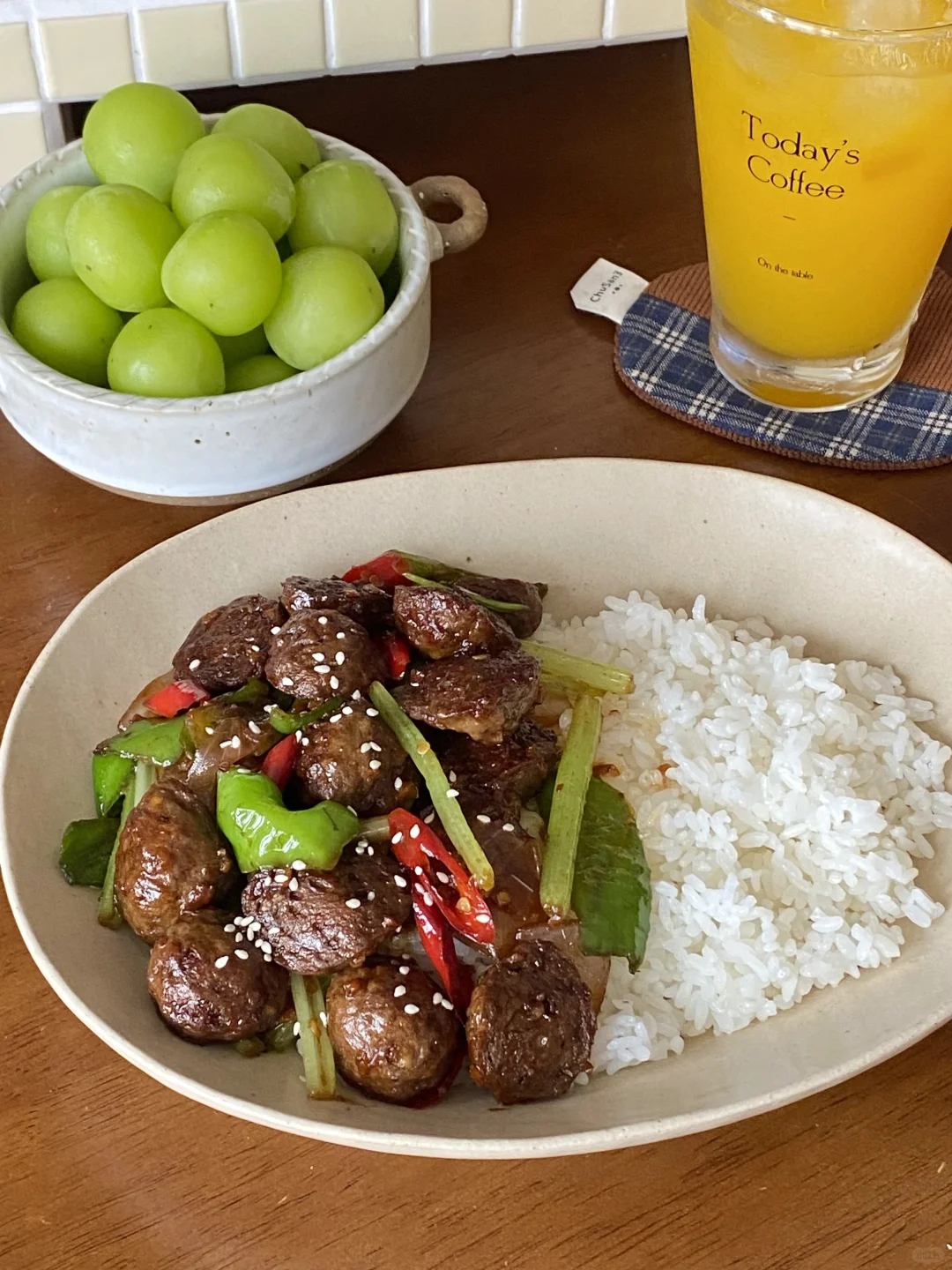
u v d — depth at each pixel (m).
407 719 0.32
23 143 0.48
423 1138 0.25
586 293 0.45
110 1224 0.27
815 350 0.40
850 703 0.34
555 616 0.37
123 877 0.29
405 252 0.40
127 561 0.39
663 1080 0.28
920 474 0.40
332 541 0.36
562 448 0.41
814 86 0.33
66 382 0.36
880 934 0.30
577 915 0.31
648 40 0.53
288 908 0.28
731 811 0.33
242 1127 0.28
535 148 0.50
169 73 0.47
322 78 0.52
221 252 0.35
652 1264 0.27
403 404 0.40
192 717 0.32
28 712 0.32
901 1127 0.28
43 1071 0.29
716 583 0.37
